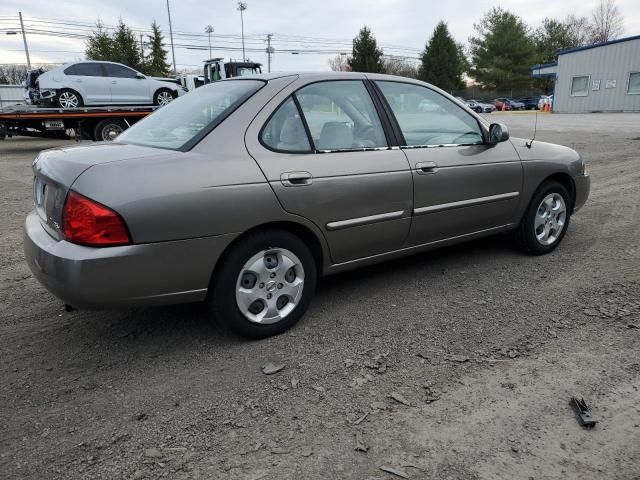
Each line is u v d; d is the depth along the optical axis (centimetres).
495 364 287
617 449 220
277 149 313
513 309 358
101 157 281
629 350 299
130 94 1644
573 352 298
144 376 283
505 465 212
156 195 266
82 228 257
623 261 448
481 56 6175
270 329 321
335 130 341
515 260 460
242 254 299
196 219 276
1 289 413
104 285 260
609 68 3300
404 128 376
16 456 222
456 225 404
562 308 356
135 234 261
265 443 228
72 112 1469
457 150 398
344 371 284
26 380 281
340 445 225
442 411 247
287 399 259
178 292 284
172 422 244
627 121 2412
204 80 2006
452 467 211
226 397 262
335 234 335
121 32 4450
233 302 303
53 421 245
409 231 374
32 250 285
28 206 737
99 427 241
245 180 292
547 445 223
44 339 328
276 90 326
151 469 213
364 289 400
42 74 1538
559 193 472
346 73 364
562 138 1608
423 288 400
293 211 311
